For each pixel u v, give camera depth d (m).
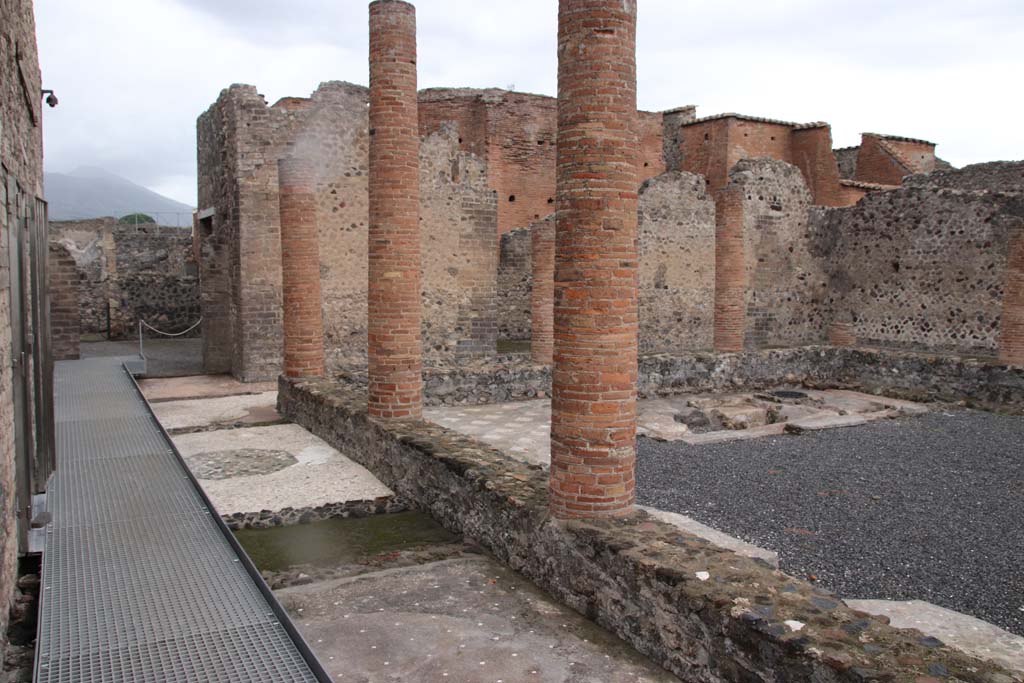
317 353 14.20
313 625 5.77
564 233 6.23
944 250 21.19
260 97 18.08
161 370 20.03
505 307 26.88
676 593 5.00
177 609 5.03
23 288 6.21
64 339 18.41
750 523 8.62
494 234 21.02
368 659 5.23
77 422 10.45
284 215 13.78
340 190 19.02
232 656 4.46
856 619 4.47
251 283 18.05
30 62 7.35
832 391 18.70
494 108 29.53
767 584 4.95
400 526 8.23
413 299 10.32
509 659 5.23
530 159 30.47
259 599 5.18
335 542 7.71
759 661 4.38
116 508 6.92
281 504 8.59
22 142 6.48
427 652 5.33
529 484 7.34
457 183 20.41
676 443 12.53
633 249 6.26
